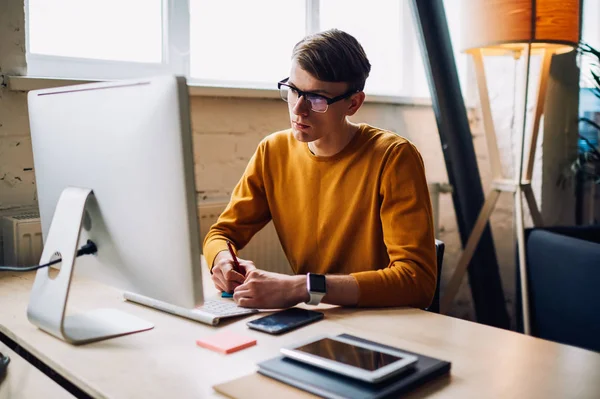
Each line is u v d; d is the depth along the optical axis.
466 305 3.51
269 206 1.77
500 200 3.36
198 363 1.00
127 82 1.00
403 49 3.29
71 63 2.17
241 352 1.04
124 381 0.92
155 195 0.99
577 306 2.20
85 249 1.17
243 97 2.46
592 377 0.92
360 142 1.62
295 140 1.72
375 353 0.95
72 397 0.89
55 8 2.15
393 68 3.29
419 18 2.84
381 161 1.56
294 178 1.70
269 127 2.58
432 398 0.85
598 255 2.09
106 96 1.05
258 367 0.94
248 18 2.66
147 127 0.97
